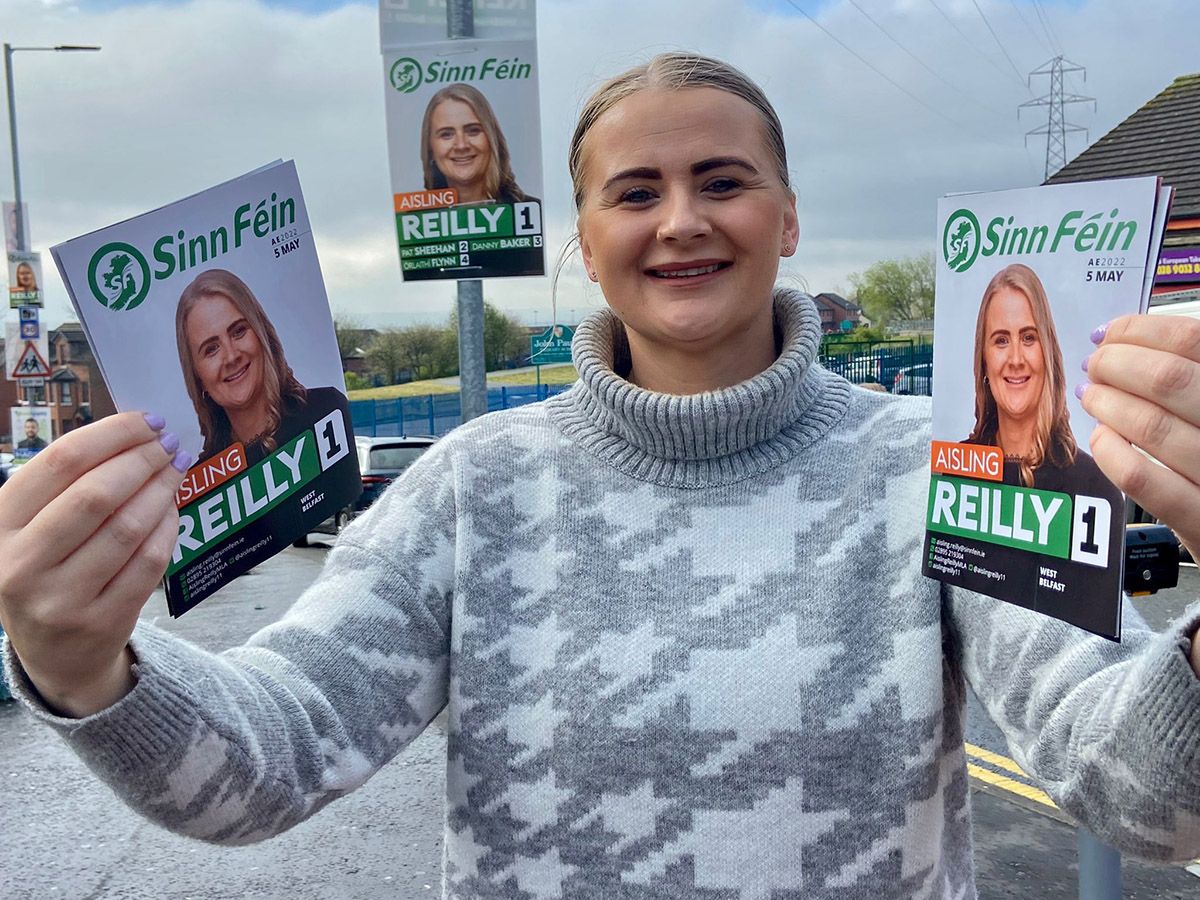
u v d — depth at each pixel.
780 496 1.21
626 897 1.12
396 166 5.28
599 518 1.23
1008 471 0.96
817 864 1.10
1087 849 2.47
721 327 1.21
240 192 1.04
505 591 1.23
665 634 1.16
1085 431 0.91
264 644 1.13
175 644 1.01
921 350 21.64
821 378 1.34
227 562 1.05
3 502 0.84
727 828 1.10
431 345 39.09
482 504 1.27
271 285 1.06
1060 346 0.92
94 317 0.98
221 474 1.04
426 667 1.22
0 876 3.38
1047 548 0.93
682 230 1.17
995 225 0.96
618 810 1.12
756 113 1.22
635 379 1.37
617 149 1.20
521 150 5.20
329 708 1.10
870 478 1.19
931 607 1.12
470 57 5.13
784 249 1.38
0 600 0.83
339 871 3.37
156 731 0.91
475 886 1.18
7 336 12.20
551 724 1.16
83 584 0.83
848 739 1.10
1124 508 0.88
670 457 1.24
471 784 1.19
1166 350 0.79
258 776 0.99
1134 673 0.90
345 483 1.10
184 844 3.59
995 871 3.19
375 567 1.22
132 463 0.85
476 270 5.31
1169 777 0.85
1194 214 13.56
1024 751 1.03
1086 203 0.90
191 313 1.02
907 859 1.09
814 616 1.14
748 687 1.12
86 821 3.79
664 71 1.21
